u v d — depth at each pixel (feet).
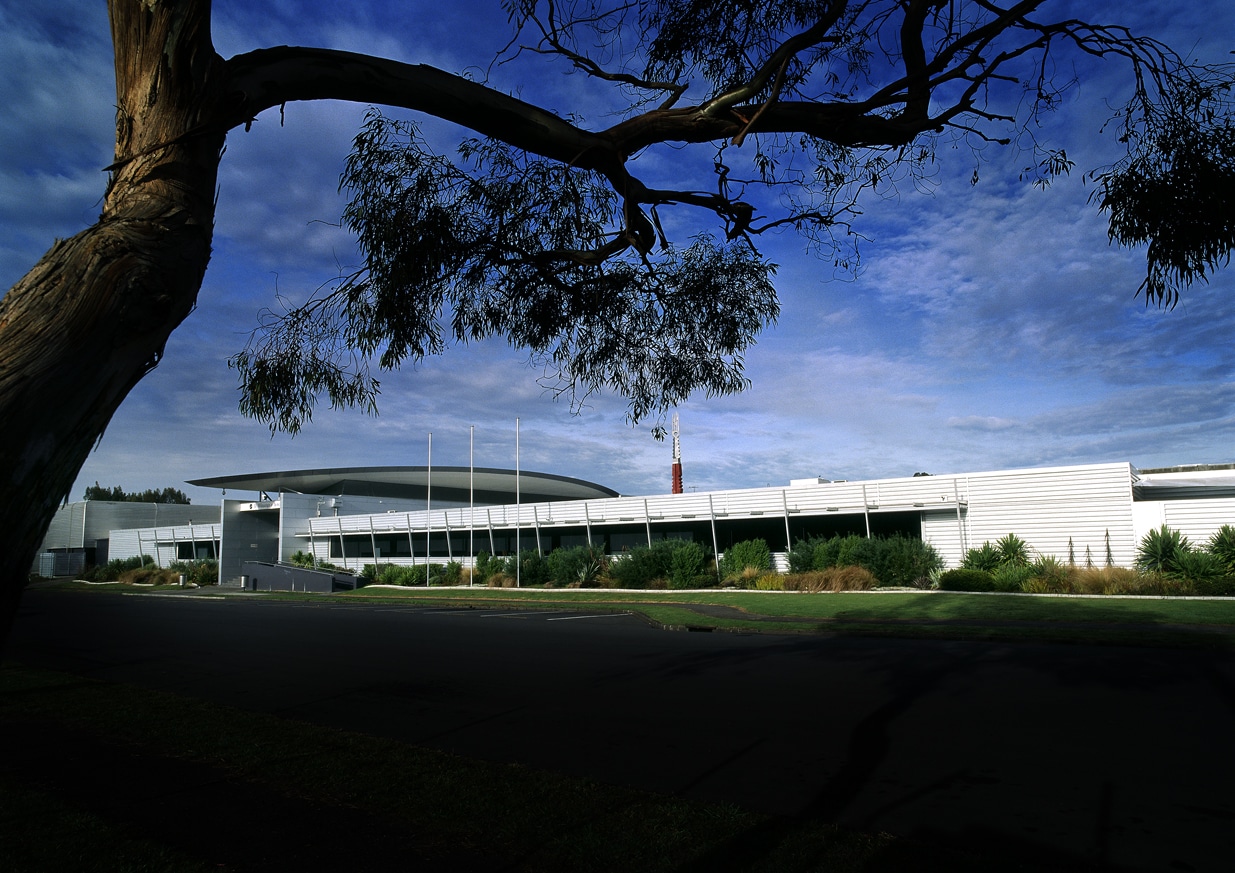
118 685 38.83
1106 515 87.92
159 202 7.76
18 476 6.35
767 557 107.96
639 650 50.42
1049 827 17.29
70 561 237.04
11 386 6.38
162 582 185.26
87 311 6.86
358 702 34.35
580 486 233.35
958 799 19.33
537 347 18.85
